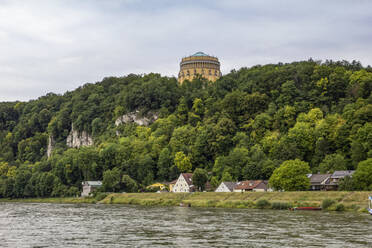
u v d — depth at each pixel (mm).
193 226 97938
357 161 180000
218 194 175250
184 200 178000
